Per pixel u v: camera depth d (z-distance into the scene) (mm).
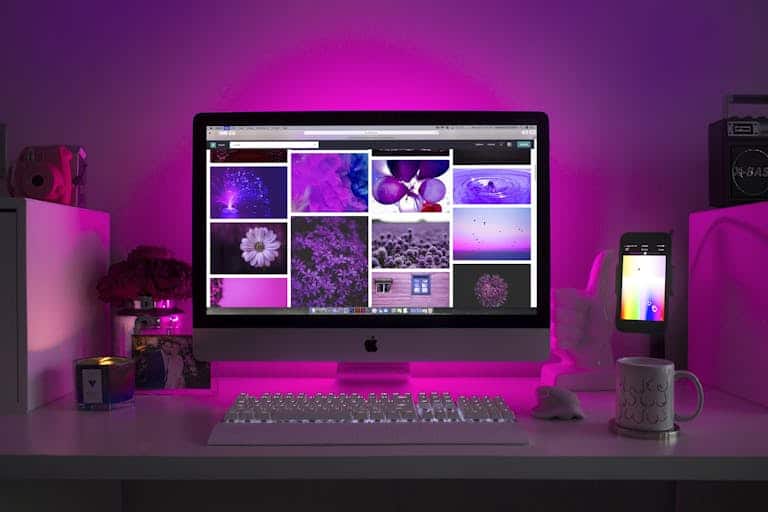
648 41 1321
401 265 1072
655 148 1322
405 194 1076
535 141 1069
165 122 1331
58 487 999
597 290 1147
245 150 1076
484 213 1072
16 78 1341
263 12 1326
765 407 979
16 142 1344
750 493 1039
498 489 1332
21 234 945
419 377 1303
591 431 846
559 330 1136
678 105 1323
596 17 1320
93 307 1194
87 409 973
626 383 825
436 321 1057
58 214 1052
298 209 1076
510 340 1054
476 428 799
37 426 877
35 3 1334
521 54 1319
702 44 1323
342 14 1322
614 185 1319
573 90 1319
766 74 1324
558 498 1330
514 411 962
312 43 1324
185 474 736
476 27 1320
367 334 1058
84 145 1339
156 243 1333
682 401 1027
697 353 1216
